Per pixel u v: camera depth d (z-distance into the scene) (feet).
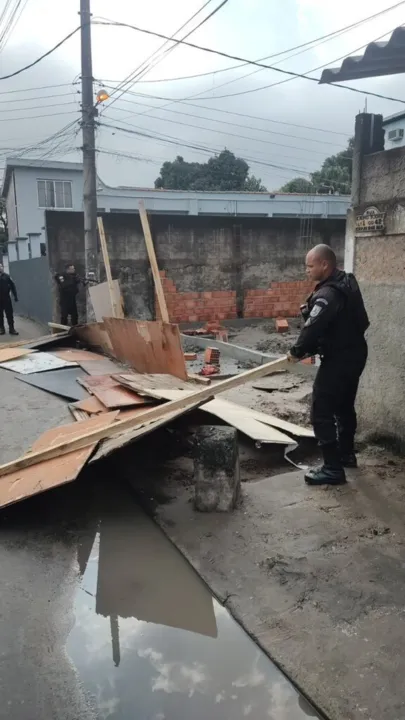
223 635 8.30
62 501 12.80
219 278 46.83
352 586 9.05
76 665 7.75
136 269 44.32
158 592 9.47
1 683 7.20
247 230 47.09
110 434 12.50
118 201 90.12
